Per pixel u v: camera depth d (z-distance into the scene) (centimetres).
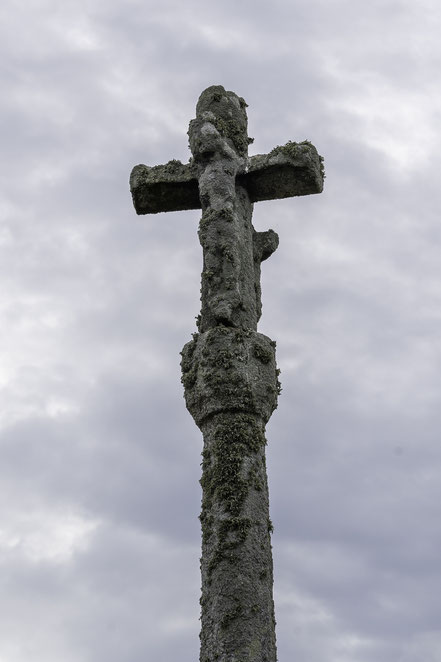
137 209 1531
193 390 1320
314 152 1474
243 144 1480
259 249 1477
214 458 1271
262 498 1256
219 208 1420
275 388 1333
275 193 1491
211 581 1202
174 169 1493
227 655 1155
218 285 1373
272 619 1202
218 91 1512
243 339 1330
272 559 1241
